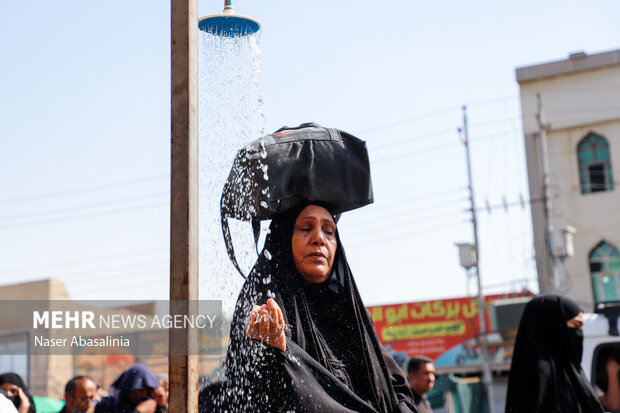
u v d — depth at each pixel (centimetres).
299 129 349
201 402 321
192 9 271
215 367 335
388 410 326
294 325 315
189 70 265
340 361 324
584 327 686
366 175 347
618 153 2862
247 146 331
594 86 2908
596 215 2861
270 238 338
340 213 356
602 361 670
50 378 1502
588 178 2894
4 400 446
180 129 262
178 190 258
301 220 333
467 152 2173
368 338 335
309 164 333
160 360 1258
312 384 291
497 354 2136
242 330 311
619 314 679
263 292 320
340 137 347
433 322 2312
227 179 335
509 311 2097
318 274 330
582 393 498
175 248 255
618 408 657
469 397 1820
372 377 325
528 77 2977
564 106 2938
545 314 509
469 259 2111
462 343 2228
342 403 299
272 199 326
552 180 2914
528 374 500
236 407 299
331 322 335
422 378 623
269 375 292
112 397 544
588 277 2839
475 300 2280
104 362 1367
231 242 339
